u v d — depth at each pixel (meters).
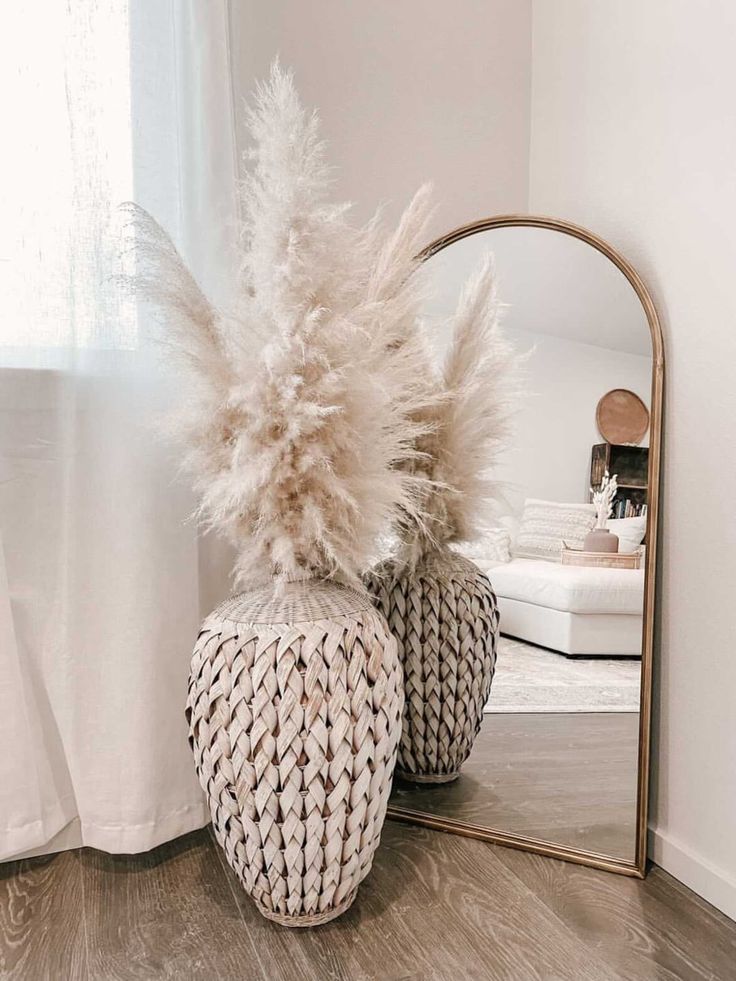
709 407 1.47
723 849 1.45
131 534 1.56
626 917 1.42
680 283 1.53
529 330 1.69
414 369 1.62
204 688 1.33
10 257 1.53
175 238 1.63
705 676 1.49
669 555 1.57
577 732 1.64
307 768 1.28
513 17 2.01
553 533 1.66
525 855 1.64
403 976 1.27
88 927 1.41
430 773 1.80
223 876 1.58
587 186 1.80
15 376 1.55
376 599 1.79
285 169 1.32
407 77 1.94
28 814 1.57
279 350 1.30
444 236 1.85
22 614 1.59
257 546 1.43
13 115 1.51
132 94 1.57
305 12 1.84
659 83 1.57
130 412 1.56
